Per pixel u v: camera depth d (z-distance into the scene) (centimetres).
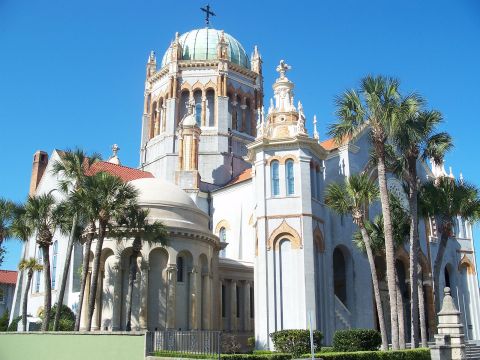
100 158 4062
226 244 5234
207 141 6688
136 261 3838
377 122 3497
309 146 4356
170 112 6794
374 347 3447
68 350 2769
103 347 2589
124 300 4034
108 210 3559
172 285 4056
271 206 4219
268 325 3953
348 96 3603
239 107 7162
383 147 3500
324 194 4519
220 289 4856
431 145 3766
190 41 7281
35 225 3969
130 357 2450
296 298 3984
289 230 4128
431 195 3997
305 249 4050
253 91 7312
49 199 4091
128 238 3884
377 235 4328
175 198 4472
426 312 5453
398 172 3931
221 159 6606
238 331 4975
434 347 3005
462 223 6328
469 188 4041
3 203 4669
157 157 6788
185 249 4219
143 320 3906
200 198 6122
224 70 6938
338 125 3616
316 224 4269
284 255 4119
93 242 4225
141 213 3744
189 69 7012
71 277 4691
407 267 5234
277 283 4050
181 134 6406
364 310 4650
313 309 3928
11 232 4328
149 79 7394
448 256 6009
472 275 6181
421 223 5609
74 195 3653
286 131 4431
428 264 5528
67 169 3956
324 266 4256
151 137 7175
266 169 4322
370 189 3725
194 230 4281
